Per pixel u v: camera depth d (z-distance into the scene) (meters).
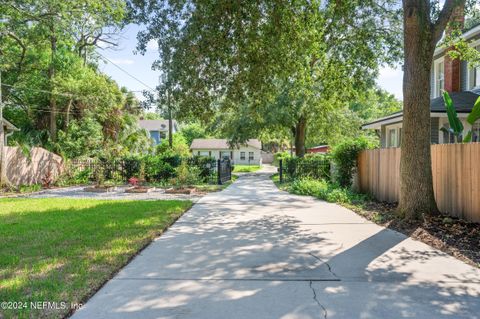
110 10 14.66
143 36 8.72
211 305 3.12
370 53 10.48
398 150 9.02
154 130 47.81
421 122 6.88
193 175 15.14
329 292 3.41
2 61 21.58
